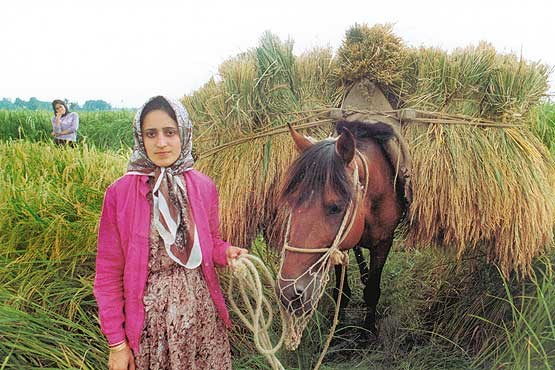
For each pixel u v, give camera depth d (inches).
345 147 88.2
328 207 85.9
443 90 116.2
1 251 124.6
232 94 117.6
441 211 111.2
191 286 71.6
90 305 115.8
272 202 118.0
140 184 69.2
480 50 115.6
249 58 122.0
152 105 68.1
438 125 114.7
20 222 128.8
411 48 122.4
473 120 114.7
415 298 150.0
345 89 123.3
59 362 95.4
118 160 190.1
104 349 104.1
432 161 111.3
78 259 125.0
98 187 152.6
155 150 68.3
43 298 109.5
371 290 128.1
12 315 97.3
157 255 69.6
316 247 85.4
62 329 102.7
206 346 74.1
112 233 68.8
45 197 140.8
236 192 117.6
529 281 122.9
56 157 189.6
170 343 69.9
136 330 68.8
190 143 72.0
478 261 136.1
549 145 177.0
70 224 129.3
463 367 117.8
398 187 116.2
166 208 69.2
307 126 119.1
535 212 110.3
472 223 111.3
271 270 137.6
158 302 69.5
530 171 113.5
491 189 108.9
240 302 131.3
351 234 94.9
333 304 142.8
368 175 101.8
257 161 118.0
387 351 126.0
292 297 84.4
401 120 117.1
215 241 78.3
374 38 117.6
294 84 123.0
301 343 121.2
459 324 132.5
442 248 123.1
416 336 134.6
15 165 180.5
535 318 107.8
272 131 118.9
